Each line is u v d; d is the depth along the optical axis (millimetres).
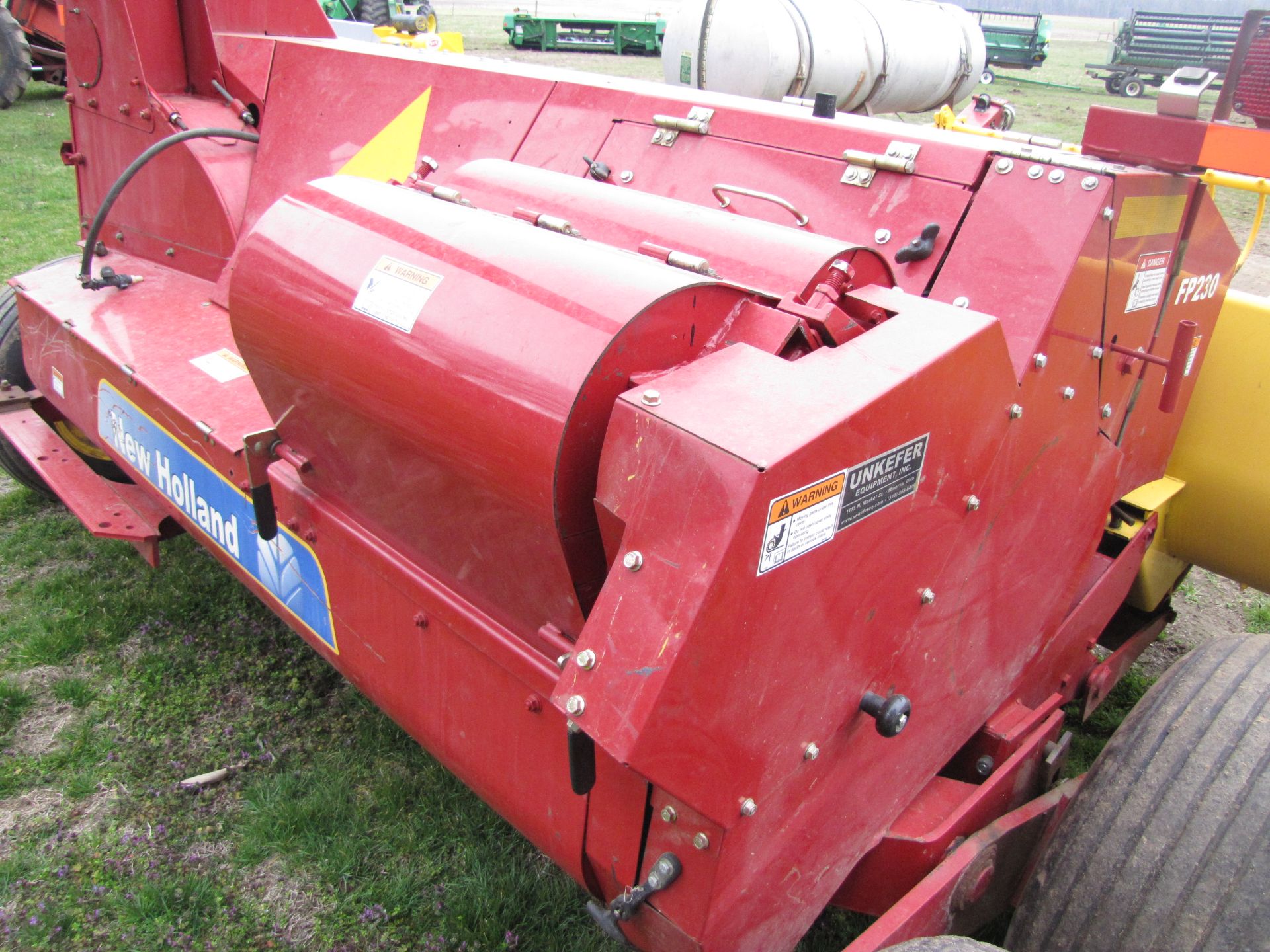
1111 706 3240
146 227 3469
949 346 1445
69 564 3631
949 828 1835
